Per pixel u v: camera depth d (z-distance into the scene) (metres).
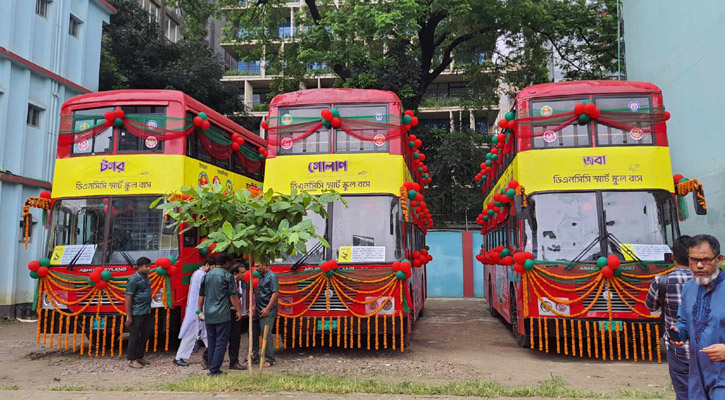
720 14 11.85
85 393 5.94
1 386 6.77
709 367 3.42
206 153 10.27
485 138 26.56
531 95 9.09
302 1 41.81
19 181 14.59
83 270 8.95
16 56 14.67
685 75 13.54
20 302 14.65
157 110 9.51
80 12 17.78
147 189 9.19
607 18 21.50
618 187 8.53
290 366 8.10
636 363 8.30
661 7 14.92
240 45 24.28
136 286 8.16
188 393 5.86
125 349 9.76
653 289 4.22
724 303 3.42
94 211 9.22
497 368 7.98
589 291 8.12
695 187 8.10
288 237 5.95
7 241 14.38
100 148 9.45
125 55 24.59
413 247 10.52
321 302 8.71
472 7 19.02
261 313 8.02
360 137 9.30
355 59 18.97
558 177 8.70
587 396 5.85
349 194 9.04
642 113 8.77
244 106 28.78
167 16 38.28
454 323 13.80
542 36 22.44
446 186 25.61
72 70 17.31
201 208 6.15
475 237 21.33
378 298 8.64
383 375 7.46
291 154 9.38
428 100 36.59
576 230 8.44
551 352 9.39
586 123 8.80
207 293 7.10
